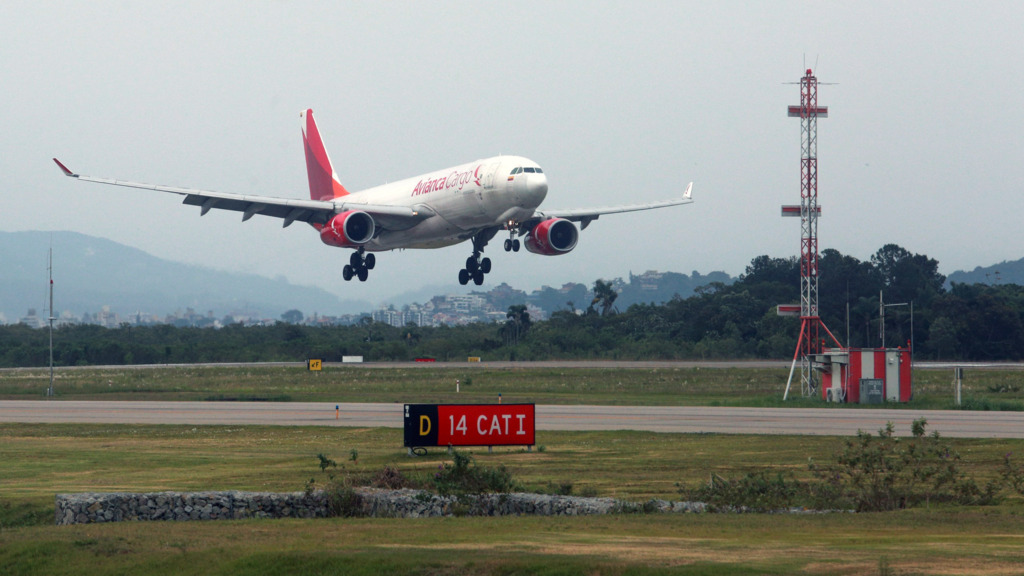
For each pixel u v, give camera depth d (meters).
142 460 132.38
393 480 102.19
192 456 136.25
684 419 183.50
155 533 71.81
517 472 116.94
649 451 136.12
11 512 94.44
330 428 172.75
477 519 76.62
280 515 83.06
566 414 195.62
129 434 166.75
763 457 128.25
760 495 90.56
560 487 99.31
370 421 185.25
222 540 68.38
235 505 82.56
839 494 92.94
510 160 197.88
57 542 68.56
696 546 61.75
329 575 58.16
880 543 62.41
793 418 184.62
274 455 136.88
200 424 182.25
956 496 93.56
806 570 53.78
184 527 74.69
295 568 59.62
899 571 53.19
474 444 137.75
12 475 119.88
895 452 111.31
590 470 118.31
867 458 98.56
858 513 78.69
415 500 83.25
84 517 79.81
